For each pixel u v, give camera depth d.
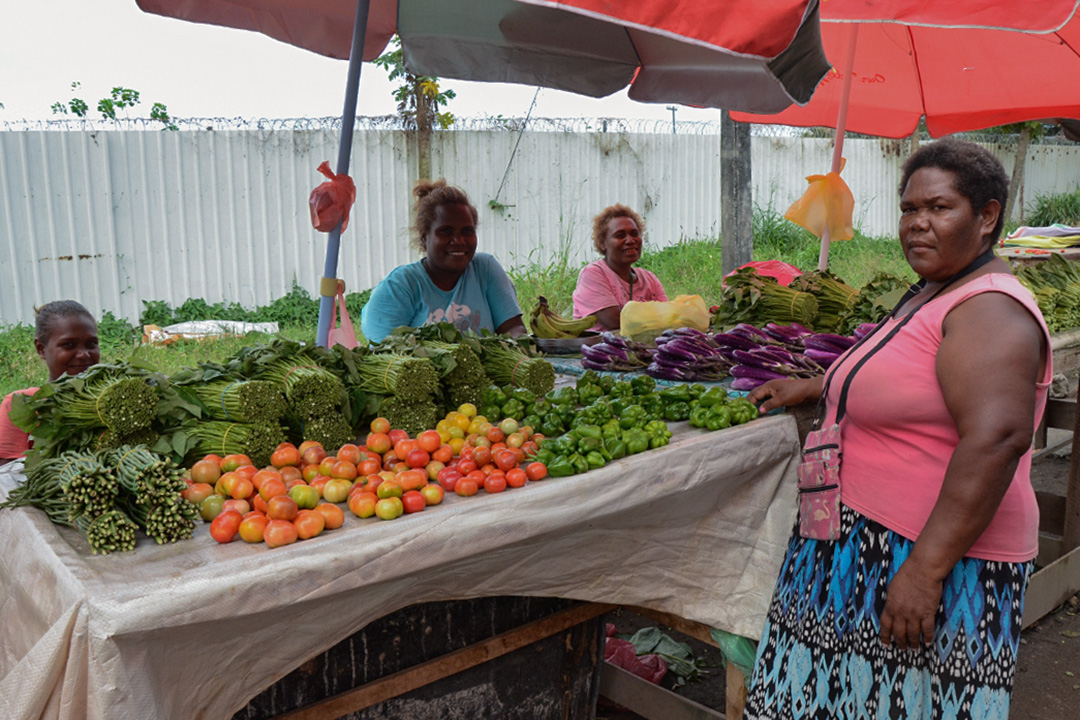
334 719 2.04
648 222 12.73
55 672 1.44
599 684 2.91
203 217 9.37
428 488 1.90
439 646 2.23
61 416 1.95
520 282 10.46
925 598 1.74
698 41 2.16
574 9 2.06
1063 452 6.14
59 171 8.56
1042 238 7.65
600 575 2.29
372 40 3.87
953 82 5.66
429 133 10.43
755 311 4.27
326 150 9.93
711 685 3.40
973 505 1.68
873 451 1.94
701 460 2.34
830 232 4.88
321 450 2.17
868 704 1.88
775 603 2.15
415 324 4.10
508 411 2.69
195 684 1.63
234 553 1.64
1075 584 3.93
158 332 8.30
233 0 3.46
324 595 1.65
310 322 9.55
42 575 1.62
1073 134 6.14
